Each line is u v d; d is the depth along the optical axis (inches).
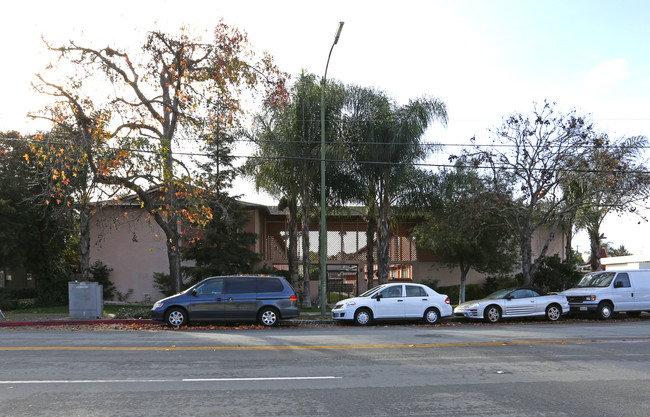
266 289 698.8
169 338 544.1
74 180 798.5
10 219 982.4
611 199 866.8
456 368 367.2
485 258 1032.8
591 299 781.9
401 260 1263.5
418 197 1008.9
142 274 1147.9
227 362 390.0
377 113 935.7
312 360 399.9
